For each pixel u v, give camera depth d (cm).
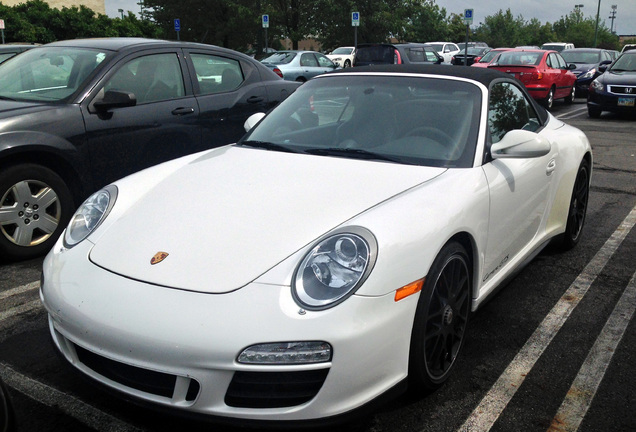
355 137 311
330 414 205
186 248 229
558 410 248
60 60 479
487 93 323
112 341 209
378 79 344
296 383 202
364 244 215
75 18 2988
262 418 202
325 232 227
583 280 392
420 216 236
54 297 231
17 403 248
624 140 984
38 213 417
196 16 3512
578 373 278
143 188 288
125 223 256
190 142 514
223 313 202
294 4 3519
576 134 427
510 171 309
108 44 496
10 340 304
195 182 281
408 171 275
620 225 515
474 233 264
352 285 207
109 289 220
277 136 332
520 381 270
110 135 453
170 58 513
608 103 1271
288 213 241
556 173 381
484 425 238
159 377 209
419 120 310
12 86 466
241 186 269
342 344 200
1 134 394
